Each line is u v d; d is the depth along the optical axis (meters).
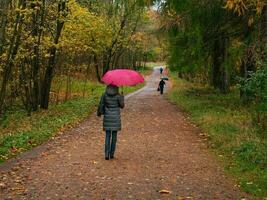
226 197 7.70
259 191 8.01
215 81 34.38
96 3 39.62
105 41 42.47
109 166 10.09
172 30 22.12
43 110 23.86
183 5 19.56
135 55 90.06
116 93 10.76
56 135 14.77
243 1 15.73
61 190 8.07
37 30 21.28
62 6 22.36
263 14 17.55
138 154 11.58
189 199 7.57
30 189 8.10
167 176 9.22
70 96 32.56
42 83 24.27
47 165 10.12
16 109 24.41
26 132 14.95
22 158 10.91
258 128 14.08
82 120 19.33
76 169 9.75
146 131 15.74
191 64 23.77
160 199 7.56
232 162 10.44
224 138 13.09
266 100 13.44
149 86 55.72
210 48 23.53
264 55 16.64
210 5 19.44
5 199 7.45
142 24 53.06
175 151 12.02
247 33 19.89
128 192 7.98
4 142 13.04
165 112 22.38
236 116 17.67
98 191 8.03
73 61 33.53
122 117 20.20
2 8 15.86
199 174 9.41
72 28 26.31
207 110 20.73
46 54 21.48
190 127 16.78
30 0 18.22
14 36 17.11
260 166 9.79
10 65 17.95
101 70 58.59
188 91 35.97
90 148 12.39
